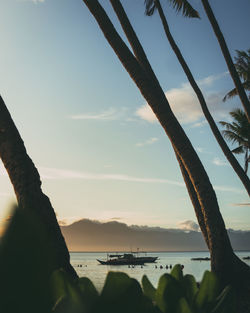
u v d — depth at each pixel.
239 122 30.66
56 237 5.93
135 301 0.55
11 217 0.36
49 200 6.27
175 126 10.77
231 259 10.45
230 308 0.87
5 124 6.45
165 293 0.91
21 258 0.37
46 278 0.38
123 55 10.60
